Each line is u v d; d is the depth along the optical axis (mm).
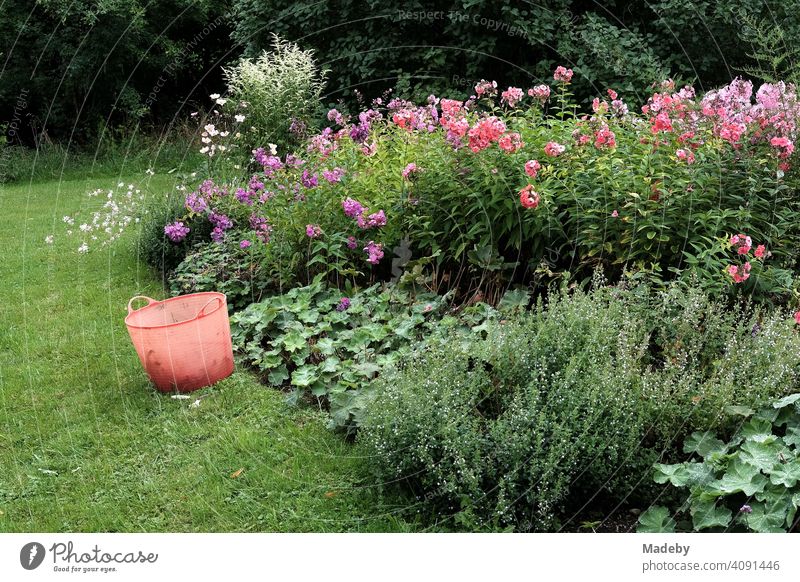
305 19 8055
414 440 2699
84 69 11945
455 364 3029
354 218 4406
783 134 3828
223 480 2973
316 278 4242
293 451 3105
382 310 3889
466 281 4164
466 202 4074
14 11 12016
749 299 3213
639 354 2920
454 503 2678
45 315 4766
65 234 6707
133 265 5617
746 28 5699
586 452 2598
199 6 12359
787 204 3834
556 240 3924
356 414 3070
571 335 3043
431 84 7695
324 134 5105
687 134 3879
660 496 2576
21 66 12258
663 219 3639
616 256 3797
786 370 2771
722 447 2635
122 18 11484
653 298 3428
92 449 3236
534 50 7543
